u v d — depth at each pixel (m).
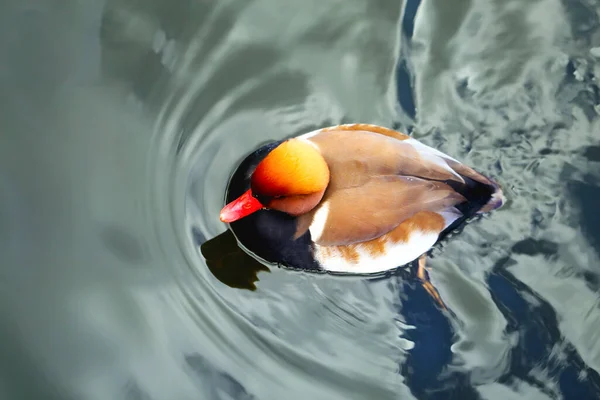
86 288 4.42
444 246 4.81
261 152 4.74
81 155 4.84
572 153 5.11
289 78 5.36
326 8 5.60
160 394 4.13
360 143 4.35
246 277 4.64
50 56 5.15
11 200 4.62
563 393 4.45
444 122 5.23
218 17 5.48
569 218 4.90
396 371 4.43
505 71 5.38
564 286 4.74
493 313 4.66
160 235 4.67
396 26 5.55
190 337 4.35
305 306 4.60
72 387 4.09
